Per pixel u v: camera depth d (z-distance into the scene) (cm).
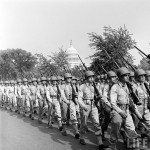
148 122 853
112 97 743
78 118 1191
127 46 2445
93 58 2377
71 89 1045
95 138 1009
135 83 953
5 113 1809
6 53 6200
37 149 883
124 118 746
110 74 799
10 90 1945
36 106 1516
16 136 1075
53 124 1342
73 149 870
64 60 3231
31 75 2208
